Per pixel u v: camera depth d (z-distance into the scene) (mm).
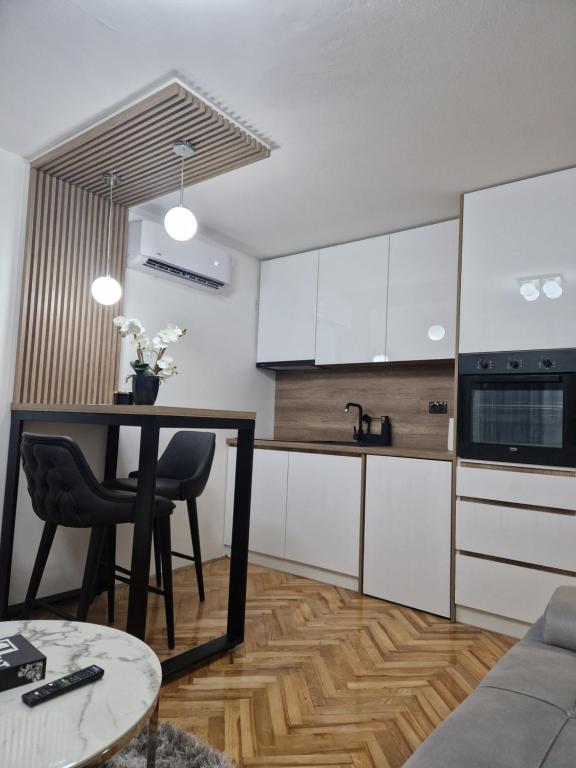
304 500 3504
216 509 3912
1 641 1215
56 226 2867
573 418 2525
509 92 2143
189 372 3785
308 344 4031
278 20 1781
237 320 4195
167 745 1595
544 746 979
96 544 2076
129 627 1836
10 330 2668
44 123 2441
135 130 2383
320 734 1732
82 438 3000
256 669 2176
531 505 2611
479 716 1073
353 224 3582
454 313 3301
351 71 2037
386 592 3061
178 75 2084
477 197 2980
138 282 3422
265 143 2578
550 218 2703
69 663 1207
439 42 1870
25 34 1885
